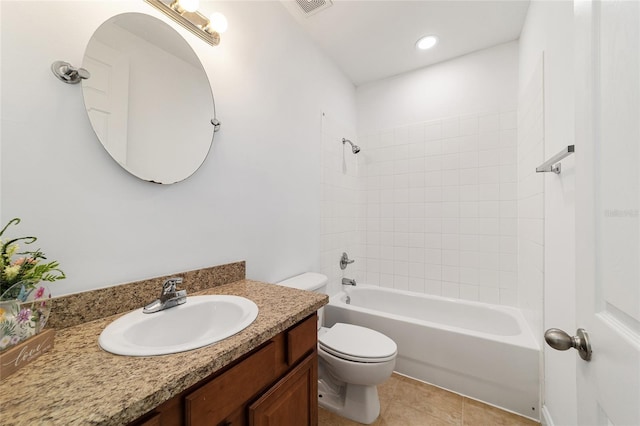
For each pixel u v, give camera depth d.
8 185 0.66
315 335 0.99
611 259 0.46
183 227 1.08
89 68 0.80
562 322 1.12
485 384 1.50
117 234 0.87
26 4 0.69
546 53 1.35
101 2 0.83
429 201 2.31
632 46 0.40
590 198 0.53
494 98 2.05
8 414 0.40
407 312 2.31
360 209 2.64
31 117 0.69
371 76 2.49
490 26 1.83
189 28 1.07
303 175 1.85
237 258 1.33
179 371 0.53
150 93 0.96
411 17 1.74
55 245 0.74
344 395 1.48
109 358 0.58
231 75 1.29
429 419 1.38
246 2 1.38
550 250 1.28
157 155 0.98
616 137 0.45
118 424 0.42
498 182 2.04
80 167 0.78
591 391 0.52
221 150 1.24
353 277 2.56
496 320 1.95
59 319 0.72
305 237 1.88
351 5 1.63
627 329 0.41
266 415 0.75
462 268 2.17
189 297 0.97
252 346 0.68
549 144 1.30
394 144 2.48
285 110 1.67
